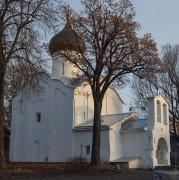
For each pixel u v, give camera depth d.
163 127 45.88
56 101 48.56
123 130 45.16
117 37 35.53
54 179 25.44
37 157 48.81
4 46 29.27
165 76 55.09
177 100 54.47
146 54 36.03
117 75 36.50
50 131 48.28
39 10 30.70
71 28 36.00
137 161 42.81
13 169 30.69
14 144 51.50
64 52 37.19
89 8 35.59
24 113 51.44
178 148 54.31
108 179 26.56
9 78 31.03
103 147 43.50
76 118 46.72
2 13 29.72
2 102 30.53
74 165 37.25
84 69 36.69
